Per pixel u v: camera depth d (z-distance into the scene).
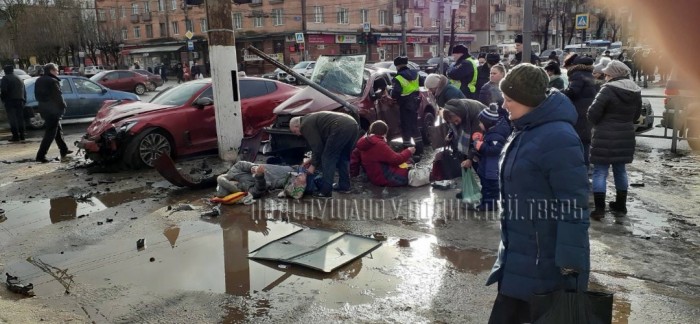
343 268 4.05
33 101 12.77
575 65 6.06
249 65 46.50
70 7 45.22
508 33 64.19
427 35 52.47
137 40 60.09
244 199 5.86
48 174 7.70
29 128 12.94
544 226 2.19
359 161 6.66
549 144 2.12
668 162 7.67
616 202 5.28
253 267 4.12
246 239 4.75
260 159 7.60
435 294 3.59
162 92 9.00
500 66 6.89
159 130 7.85
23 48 42.53
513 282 2.28
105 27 49.59
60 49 45.41
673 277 3.75
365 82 8.20
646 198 5.77
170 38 56.09
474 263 4.09
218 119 8.01
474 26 60.97
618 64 4.99
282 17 44.75
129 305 3.54
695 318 3.18
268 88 9.30
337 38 45.66
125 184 6.93
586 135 6.04
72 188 6.78
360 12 47.38
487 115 5.17
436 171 6.10
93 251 4.56
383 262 4.15
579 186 2.08
